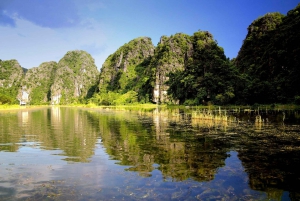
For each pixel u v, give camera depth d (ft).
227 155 49.73
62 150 54.65
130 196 29.68
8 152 52.47
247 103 256.11
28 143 63.21
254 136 72.59
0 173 37.91
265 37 396.37
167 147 57.88
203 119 130.41
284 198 29.58
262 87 241.35
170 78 428.97
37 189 31.58
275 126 94.07
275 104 225.56
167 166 42.06
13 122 124.36
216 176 37.01
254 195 30.35
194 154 50.83
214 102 291.38
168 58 469.16
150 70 525.75
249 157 47.98
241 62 426.92
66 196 29.48
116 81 631.15
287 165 42.60
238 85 285.02
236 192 31.19
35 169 40.11
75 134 80.07
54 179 35.29
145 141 66.18
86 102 604.49
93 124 114.01
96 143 63.36
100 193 30.48
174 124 109.19
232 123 108.06
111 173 38.14
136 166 42.06
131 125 107.65
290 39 308.40
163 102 419.33
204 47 468.75
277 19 410.72
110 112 234.99
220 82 300.81
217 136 73.56
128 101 476.54
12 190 31.19
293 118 124.88
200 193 30.78
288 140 65.46
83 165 42.52
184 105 330.13
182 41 499.92
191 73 362.74
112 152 52.65
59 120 138.41
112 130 90.17
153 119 139.95
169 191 31.30
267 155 49.60
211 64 348.18
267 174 37.99
